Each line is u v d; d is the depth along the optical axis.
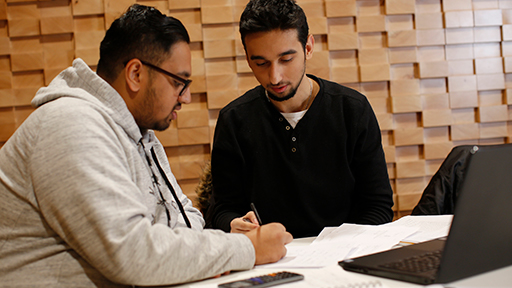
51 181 0.85
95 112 0.96
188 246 0.90
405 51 2.61
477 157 0.80
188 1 2.49
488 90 2.69
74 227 0.84
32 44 2.44
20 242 0.92
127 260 0.83
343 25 2.58
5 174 0.93
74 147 0.86
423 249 0.98
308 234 1.58
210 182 2.10
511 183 0.83
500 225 0.82
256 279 0.85
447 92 2.65
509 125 2.69
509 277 0.77
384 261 0.90
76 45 2.43
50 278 0.90
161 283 0.86
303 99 1.57
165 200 1.16
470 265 0.77
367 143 1.58
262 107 1.61
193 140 2.52
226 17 2.50
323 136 1.57
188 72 1.10
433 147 2.63
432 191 1.82
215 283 0.90
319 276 0.88
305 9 2.54
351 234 1.21
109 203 0.84
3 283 0.90
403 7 2.58
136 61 1.04
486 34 2.65
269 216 1.60
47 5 2.44
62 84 1.06
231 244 0.97
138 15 1.05
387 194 1.58
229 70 2.53
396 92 2.62
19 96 2.43
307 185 1.56
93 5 2.44
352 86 2.60
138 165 1.05
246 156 1.62
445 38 2.62
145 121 1.10
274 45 1.34
